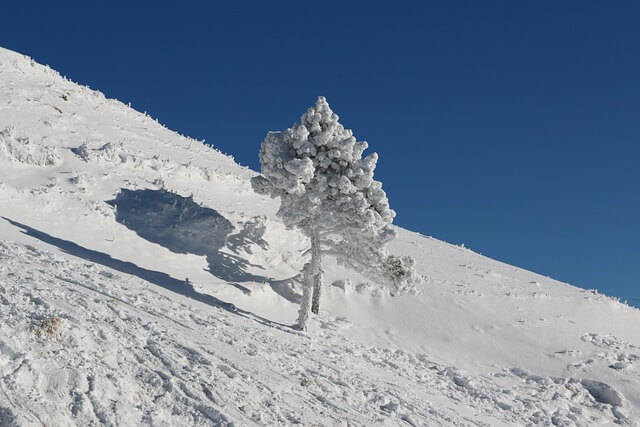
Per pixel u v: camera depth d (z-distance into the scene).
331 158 25.66
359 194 25.62
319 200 25.28
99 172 33.25
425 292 34.00
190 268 28.20
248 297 27.16
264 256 32.69
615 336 33.66
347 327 28.80
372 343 27.94
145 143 42.50
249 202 39.16
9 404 9.16
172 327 16.06
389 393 18.47
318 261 26.38
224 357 15.08
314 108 26.03
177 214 32.25
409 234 49.31
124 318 14.88
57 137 35.75
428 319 31.53
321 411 14.09
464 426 18.06
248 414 12.14
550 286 40.25
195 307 21.12
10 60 48.03
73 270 19.56
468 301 34.12
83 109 44.56
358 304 31.56
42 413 9.33
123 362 12.12
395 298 32.69
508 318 33.09
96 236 27.12
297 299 29.62
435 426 16.75
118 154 36.25
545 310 35.09
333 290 31.80
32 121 36.38
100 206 29.41
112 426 9.88
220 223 32.78
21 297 13.12
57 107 40.78
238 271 30.17
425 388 22.47
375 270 26.86
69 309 13.64
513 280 39.84
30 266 17.83
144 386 11.63
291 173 25.33
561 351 30.42
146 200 32.44
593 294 39.81
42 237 24.20
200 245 30.50
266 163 26.17
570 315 35.00
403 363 25.72
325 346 24.03
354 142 26.20
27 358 10.38
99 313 14.25
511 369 28.52
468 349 29.59
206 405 11.55
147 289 20.91
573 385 27.42
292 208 25.89
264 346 18.34
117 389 10.92
